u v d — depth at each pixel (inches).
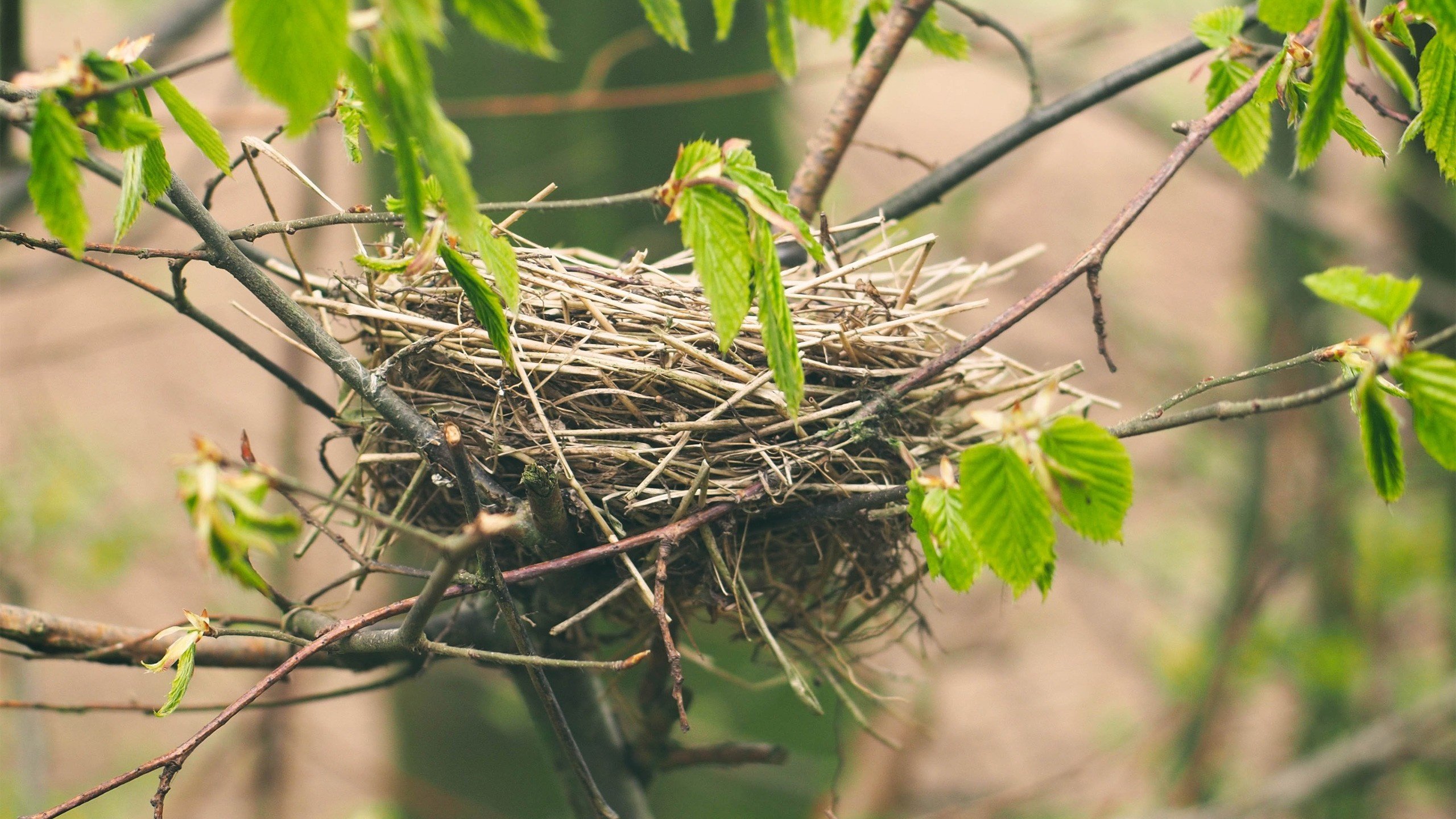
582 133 154.4
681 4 154.7
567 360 65.4
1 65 88.8
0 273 152.4
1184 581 276.8
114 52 47.8
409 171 43.1
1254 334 233.3
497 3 40.5
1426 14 48.3
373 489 74.6
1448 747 188.4
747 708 162.1
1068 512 45.3
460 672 181.3
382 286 68.5
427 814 177.2
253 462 42.5
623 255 84.1
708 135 156.3
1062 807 255.0
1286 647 209.5
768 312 47.8
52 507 172.6
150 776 255.6
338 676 297.7
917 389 70.9
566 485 63.7
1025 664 301.9
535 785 179.9
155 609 235.1
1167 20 217.3
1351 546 220.4
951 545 49.4
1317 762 174.6
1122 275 329.7
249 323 261.1
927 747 215.5
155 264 241.6
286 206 323.3
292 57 35.9
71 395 310.3
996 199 369.4
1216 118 62.1
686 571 67.1
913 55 273.4
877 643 186.1
